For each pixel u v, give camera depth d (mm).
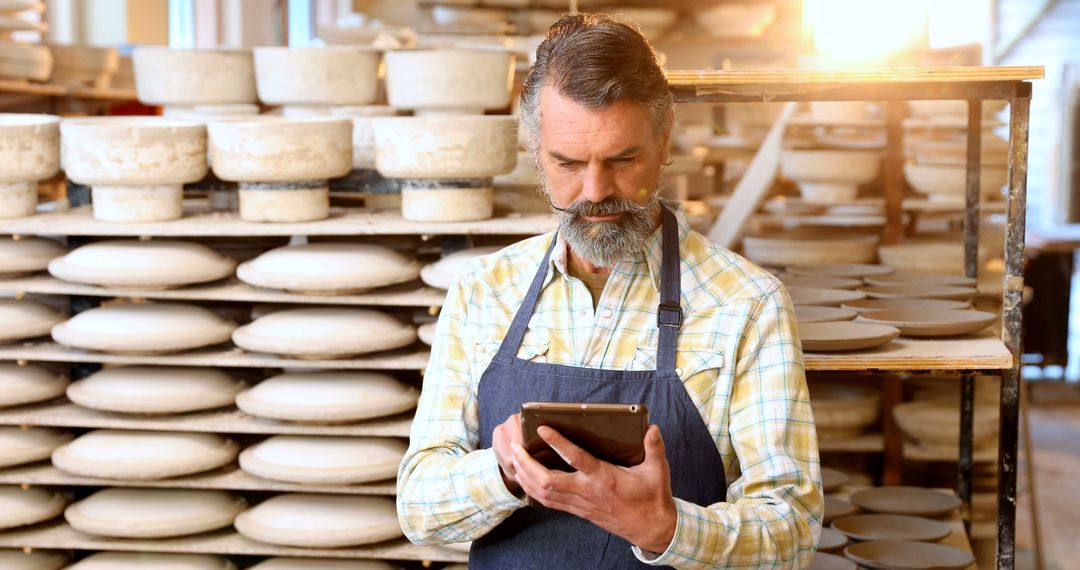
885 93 2170
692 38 5926
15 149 2537
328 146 2520
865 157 4059
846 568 2393
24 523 2584
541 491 1422
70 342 2506
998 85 2119
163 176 2502
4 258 2547
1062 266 7320
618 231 1550
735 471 1666
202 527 2527
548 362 1675
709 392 1621
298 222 2555
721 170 5500
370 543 2514
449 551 2475
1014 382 2150
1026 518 4512
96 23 4637
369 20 5715
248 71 3141
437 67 2934
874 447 3443
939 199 3965
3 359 2682
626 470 1427
